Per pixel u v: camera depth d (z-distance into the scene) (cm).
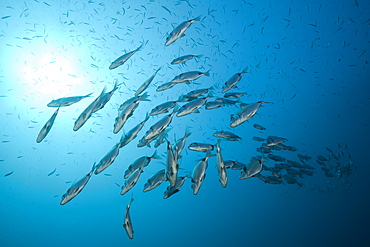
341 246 874
